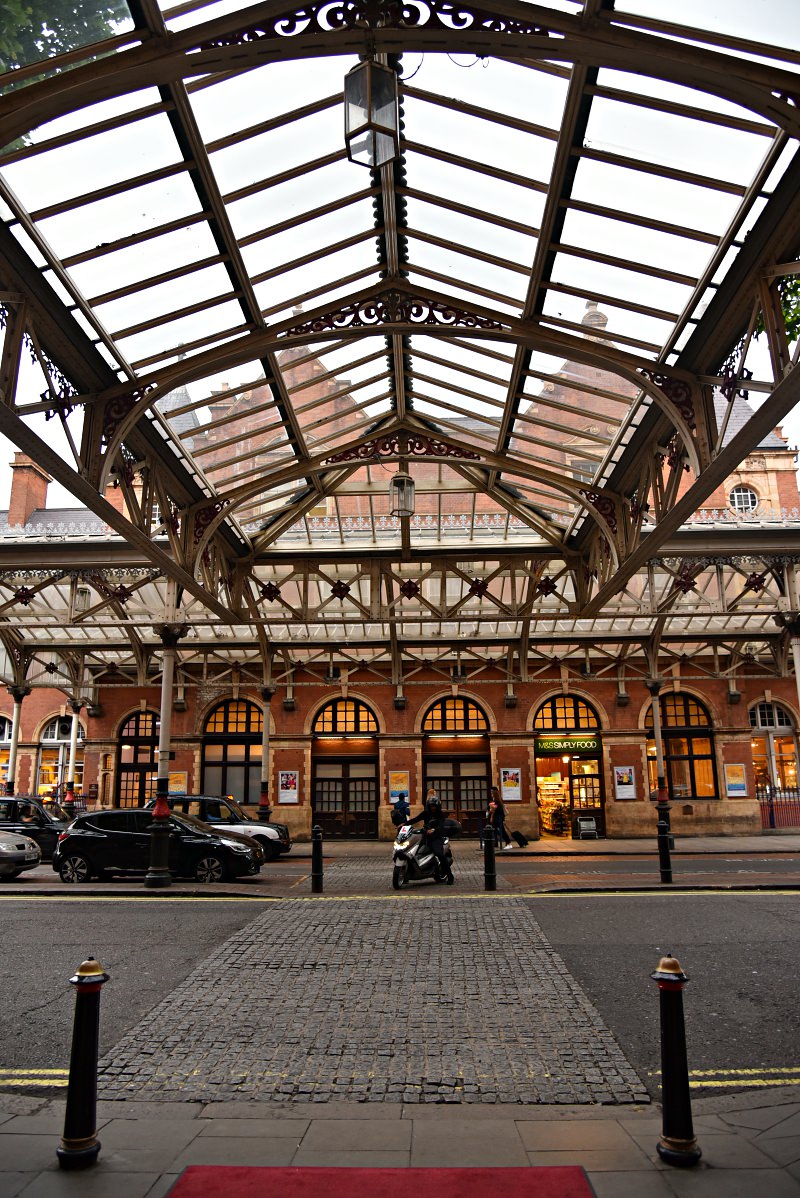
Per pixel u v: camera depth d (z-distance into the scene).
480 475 17.58
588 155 8.84
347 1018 7.11
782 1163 4.36
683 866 17.98
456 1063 6.14
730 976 8.27
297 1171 4.31
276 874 17.66
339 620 19.75
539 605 25.92
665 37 6.88
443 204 10.15
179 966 8.79
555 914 11.20
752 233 8.87
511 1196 4.01
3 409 8.73
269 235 10.05
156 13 6.72
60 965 8.90
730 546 19.19
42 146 7.80
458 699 30.56
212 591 17.09
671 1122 4.46
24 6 6.37
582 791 30.08
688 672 30.47
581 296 10.81
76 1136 4.48
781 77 6.86
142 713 31.25
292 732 30.34
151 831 14.92
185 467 14.15
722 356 10.56
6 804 22.09
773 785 31.20
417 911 11.42
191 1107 5.42
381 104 6.89
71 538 19.62
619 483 15.10
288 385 13.46
